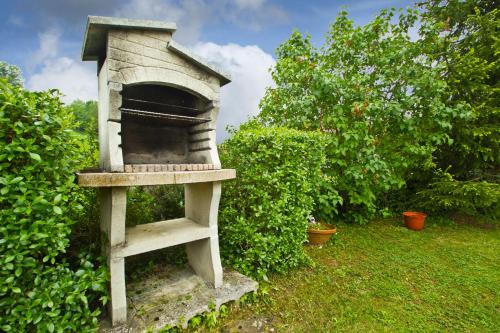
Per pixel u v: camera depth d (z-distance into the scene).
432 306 2.54
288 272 3.04
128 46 1.98
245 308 2.40
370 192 4.55
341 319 2.29
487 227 5.22
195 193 2.67
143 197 3.15
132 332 1.87
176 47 2.14
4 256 1.42
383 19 4.69
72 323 1.68
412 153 4.83
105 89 2.07
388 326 2.24
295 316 2.32
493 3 5.62
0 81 1.49
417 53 4.71
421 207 5.82
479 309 2.50
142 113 2.11
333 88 4.26
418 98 4.53
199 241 2.63
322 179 4.14
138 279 2.60
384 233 4.58
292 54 4.89
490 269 3.32
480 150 5.09
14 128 1.43
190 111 2.73
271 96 5.21
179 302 2.22
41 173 1.56
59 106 1.73
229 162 3.29
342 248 3.83
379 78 4.61
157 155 2.67
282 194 2.95
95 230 2.35
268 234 2.90
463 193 4.89
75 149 1.81
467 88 5.15
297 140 3.29
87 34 1.99
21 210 1.44
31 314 1.51
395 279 3.02
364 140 4.44
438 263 3.45
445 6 5.84
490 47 5.07
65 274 1.71
